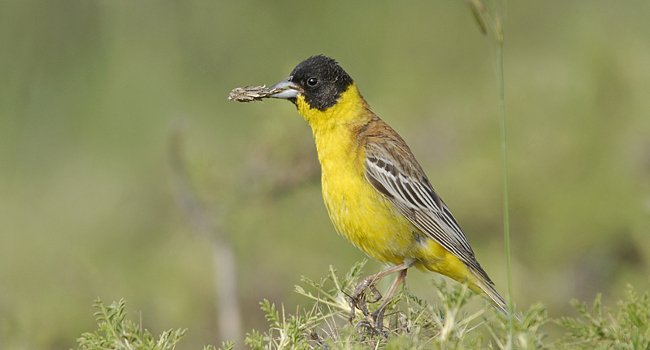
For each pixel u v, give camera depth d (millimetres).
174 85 17844
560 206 14578
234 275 13625
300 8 18672
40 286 14328
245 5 18469
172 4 18094
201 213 13656
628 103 16078
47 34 17953
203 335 13758
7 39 17969
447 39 18594
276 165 13633
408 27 18625
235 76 18156
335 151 10242
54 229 16516
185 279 14234
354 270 8375
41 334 13031
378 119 10484
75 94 17969
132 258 15375
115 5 17906
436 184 15438
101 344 7523
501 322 7070
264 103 14148
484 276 10195
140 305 14055
